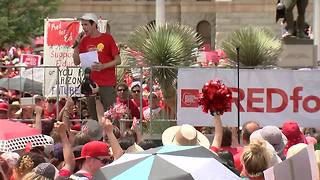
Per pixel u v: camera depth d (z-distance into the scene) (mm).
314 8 66250
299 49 36531
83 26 29875
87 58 29328
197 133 20422
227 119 29688
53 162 22234
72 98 32875
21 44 93000
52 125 28547
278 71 29531
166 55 34781
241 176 16516
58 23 44719
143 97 32469
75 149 21344
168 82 32375
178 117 29875
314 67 35312
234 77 29625
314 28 65750
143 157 15039
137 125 29453
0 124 21672
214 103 19750
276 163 15688
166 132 20938
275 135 20375
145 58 35031
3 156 20297
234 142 25344
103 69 29734
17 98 37156
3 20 88438
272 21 107938
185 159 14953
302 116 29734
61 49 44750
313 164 14555
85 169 18109
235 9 108688
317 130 30109
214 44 110312
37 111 25047
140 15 112750
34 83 39375
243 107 29734
